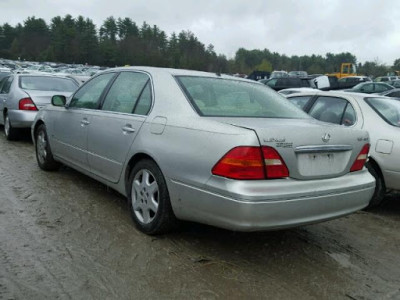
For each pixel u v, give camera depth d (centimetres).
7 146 845
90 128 489
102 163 469
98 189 548
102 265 343
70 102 560
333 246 412
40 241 381
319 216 348
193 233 414
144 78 446
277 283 331
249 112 406
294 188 333
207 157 338
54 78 964
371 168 525
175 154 364
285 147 331
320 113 604
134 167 415
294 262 370
